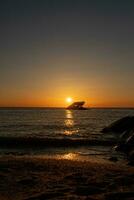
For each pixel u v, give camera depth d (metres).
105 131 41.25
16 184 11.00
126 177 12.33
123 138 31.48
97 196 9.15
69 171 13.78
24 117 96.75
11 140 28.59
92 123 65.12
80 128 49.69
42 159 17.81
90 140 29.70
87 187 10.41
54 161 16.86
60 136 35.12
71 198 8.91
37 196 9.20
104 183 11.11
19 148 25.48
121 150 24.05
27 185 10.86
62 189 10.14
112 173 13.38
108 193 9.44
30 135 35.97
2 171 13.49
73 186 10.63
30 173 13.15
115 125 41.47
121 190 10.01
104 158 20.53
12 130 43.31
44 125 56.38
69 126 54.41
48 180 11.71
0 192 9.87
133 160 18.94
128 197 8.96
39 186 10.70
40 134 37.62
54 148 25.73
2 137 30.58
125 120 42.12
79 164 16.00
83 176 12.55
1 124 57.50
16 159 17.55
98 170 14.19
